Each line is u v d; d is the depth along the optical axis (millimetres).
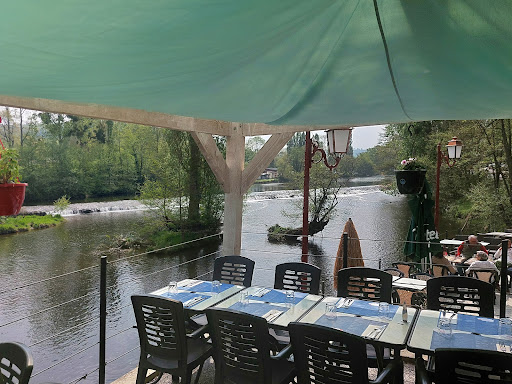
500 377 2084
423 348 2592
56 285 14250
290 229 19188
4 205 2320
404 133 17812
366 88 2426
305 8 1456
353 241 6031
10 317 11664
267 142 5492
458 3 1502
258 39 1585
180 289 3869
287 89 2342
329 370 2480
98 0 1021
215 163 5312
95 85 1746
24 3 989
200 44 1470
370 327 2934
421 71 2143
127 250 18953
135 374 3691
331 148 5148
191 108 2467
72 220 24406
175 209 20969
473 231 16500
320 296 3678
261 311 3264
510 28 1579
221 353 2875
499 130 15352
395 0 1540
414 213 6289
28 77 1570
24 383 1849
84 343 10102
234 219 5539
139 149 32469
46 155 30234
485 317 3156
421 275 5723
